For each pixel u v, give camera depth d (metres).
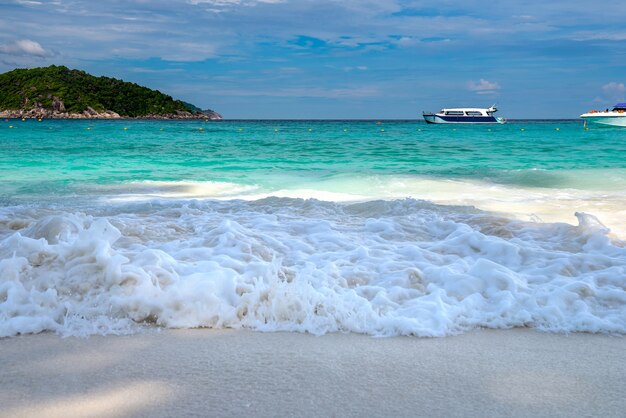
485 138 36.34
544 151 22.62
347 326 3.37
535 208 7.86
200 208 7.34
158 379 2.66
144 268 3.94
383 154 21.06
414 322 3.35
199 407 2.39
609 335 3.35
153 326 3.40
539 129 61.28
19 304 3.48
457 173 13.81
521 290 3.88
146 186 11.08
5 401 2.43
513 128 67.88
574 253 4.93
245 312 3.54
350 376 2.72
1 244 4.42
